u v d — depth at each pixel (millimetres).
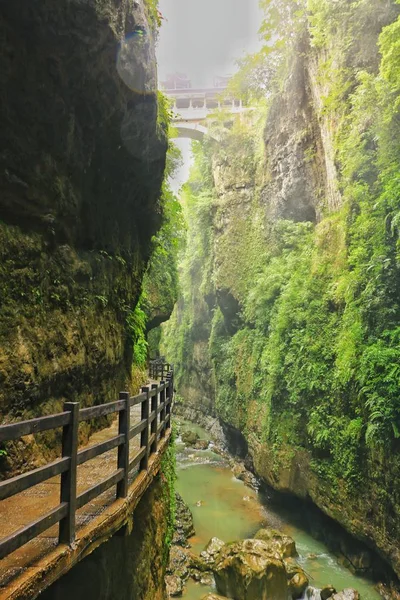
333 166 13914
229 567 9570
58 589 4012
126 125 6648
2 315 4254
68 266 5797
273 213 19031
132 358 9562
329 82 13469
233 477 18312
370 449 9609
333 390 11320
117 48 5332
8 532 3195
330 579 10125
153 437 6348
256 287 18141
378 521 9320
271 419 14805
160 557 7449
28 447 4445
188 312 33844
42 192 5039
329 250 13289
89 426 6465
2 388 4078
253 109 23562
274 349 14781
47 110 4875
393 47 8641
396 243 8633
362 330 9945
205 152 26750
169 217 13664
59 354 5316
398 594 8953
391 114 9031
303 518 13680
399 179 8688
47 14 4281
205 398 30016
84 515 3588
